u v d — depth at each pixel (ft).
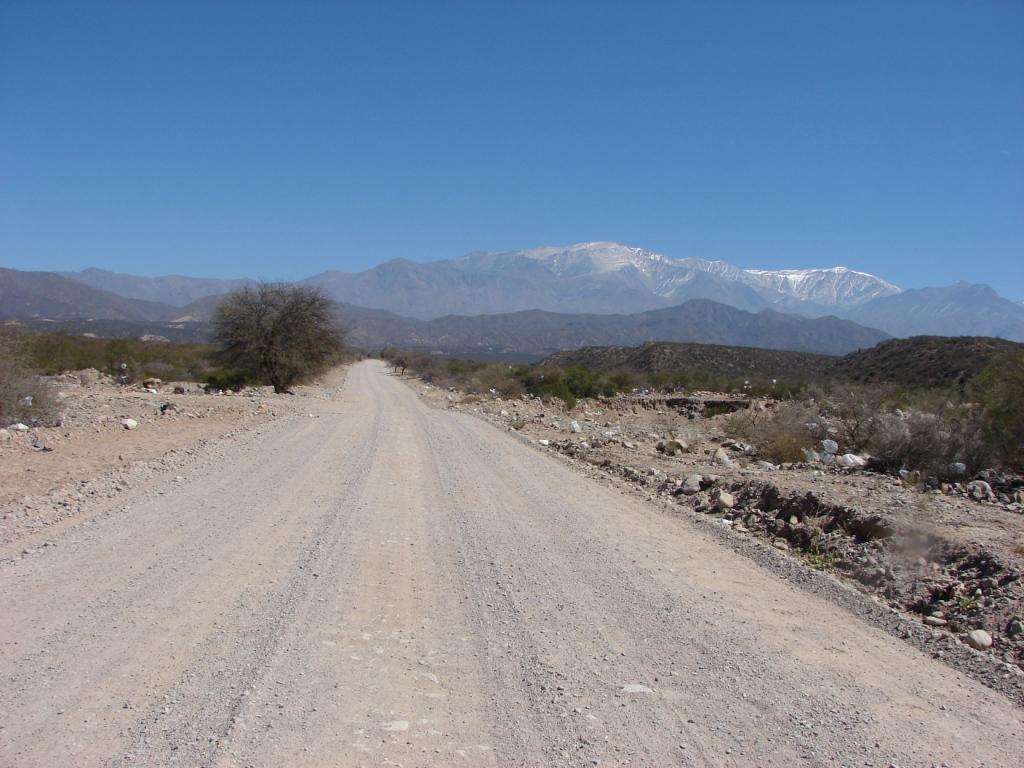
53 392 64.85
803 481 41.70
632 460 55.88
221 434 64.44
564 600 23.47
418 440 65.26
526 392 147.54
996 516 33.86
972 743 15.26
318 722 15.24
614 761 14.11
